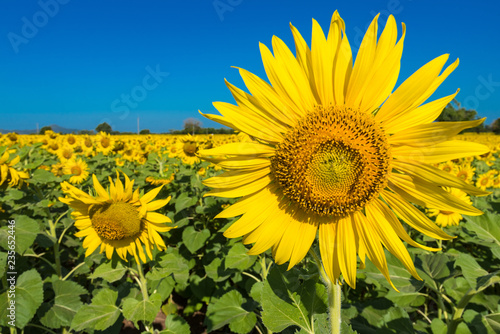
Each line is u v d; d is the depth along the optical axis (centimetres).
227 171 172
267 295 177
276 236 175
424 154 154
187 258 590
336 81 160
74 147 1241
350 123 160
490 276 228
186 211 703
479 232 258
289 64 159
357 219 169
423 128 154
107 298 337
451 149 148
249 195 178
